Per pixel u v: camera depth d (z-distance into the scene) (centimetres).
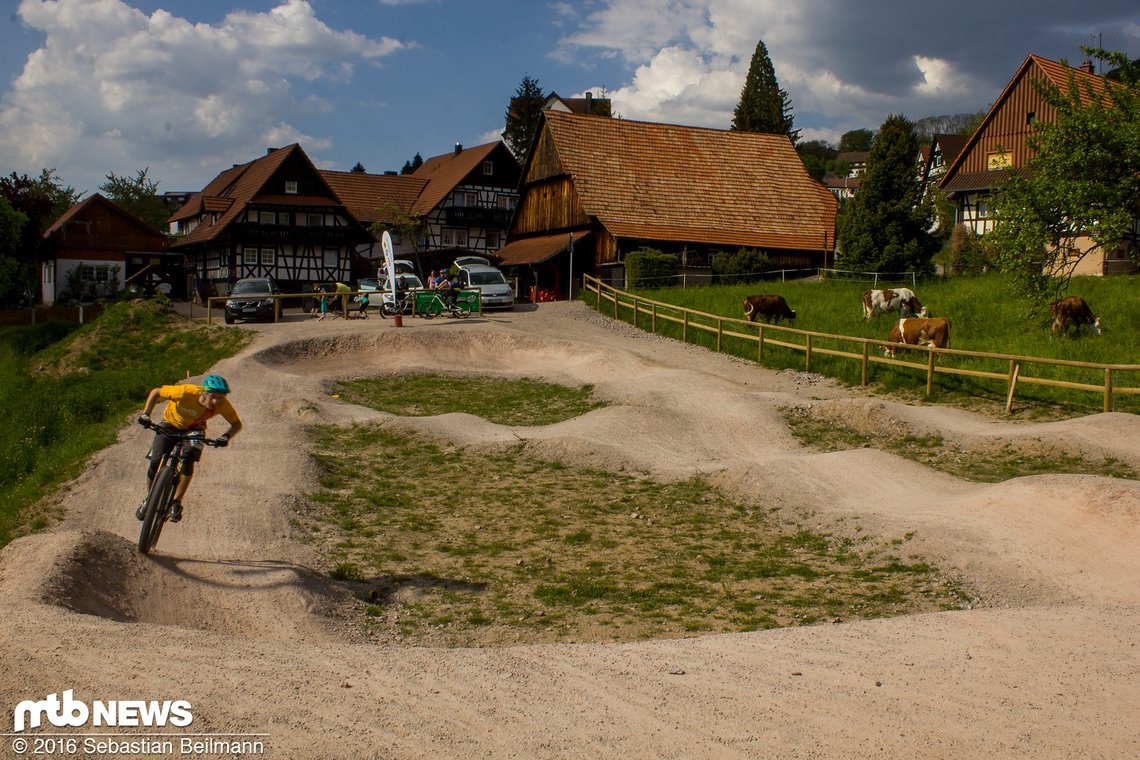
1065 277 2261
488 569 1011
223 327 2906
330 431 1711
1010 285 2338
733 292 3397
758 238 4362
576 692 544
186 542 1027
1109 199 2109
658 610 874
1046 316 2327
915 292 3133
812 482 1312
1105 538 980
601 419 1742
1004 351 2166
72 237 5450
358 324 3050
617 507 1270
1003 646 630
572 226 4416
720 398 1870
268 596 840
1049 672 573
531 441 1570
